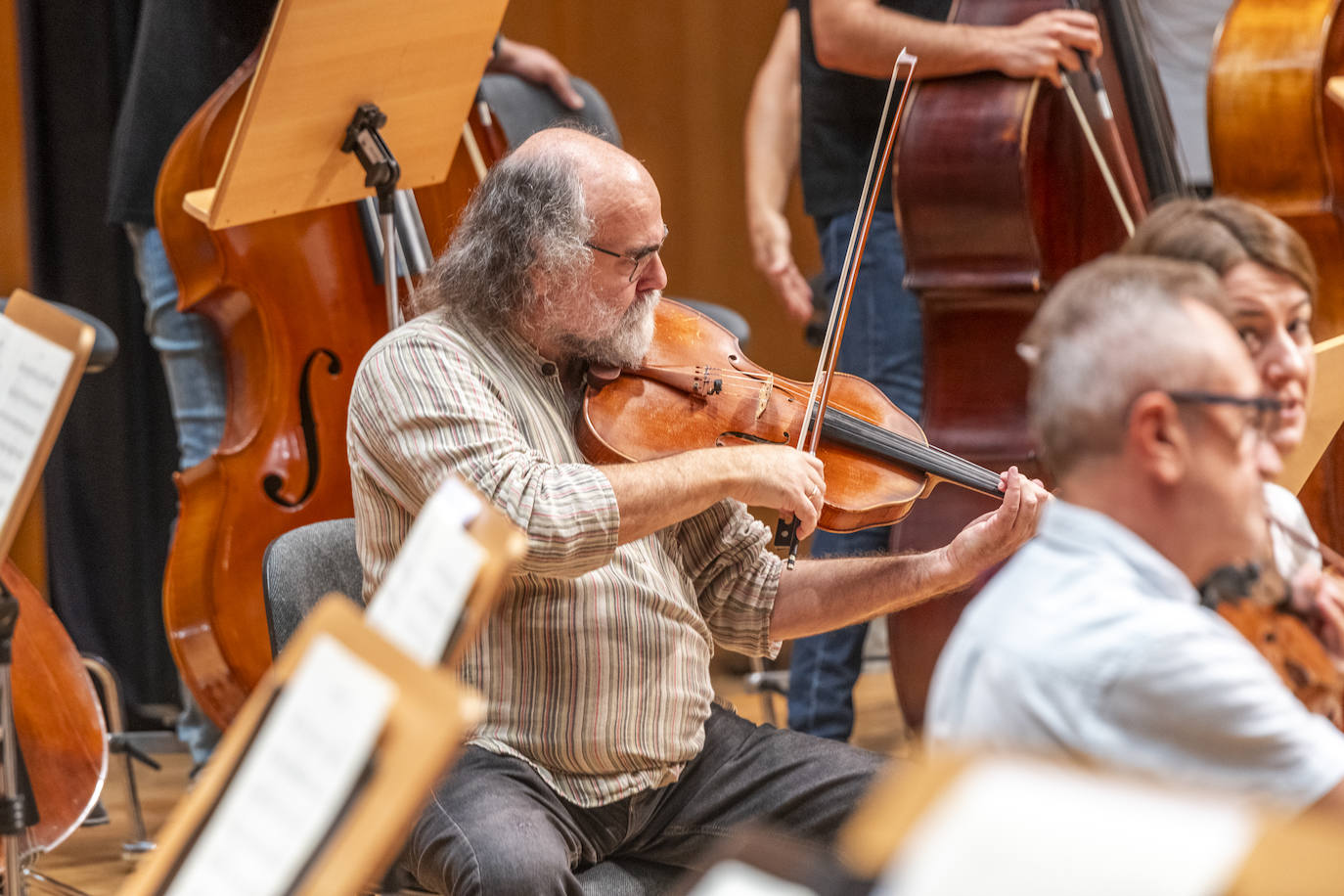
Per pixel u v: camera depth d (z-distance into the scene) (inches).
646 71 531.8
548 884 191.8
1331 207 320.2
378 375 212.1
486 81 375.2
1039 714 128.0
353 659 98.7
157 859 107.1
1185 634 125.6
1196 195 369.4
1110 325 132.8
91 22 414.9
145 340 428.8
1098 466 133.3
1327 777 124.5
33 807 225.5
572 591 211.5
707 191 540.4
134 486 429.7
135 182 351.6
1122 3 334.0
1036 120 326.6
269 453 317.4
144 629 432.5
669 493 207.0
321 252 323.0
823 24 339.6
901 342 351.3
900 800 75.5
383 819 92.6
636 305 231.0
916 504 330.6
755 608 239.0
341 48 253.8
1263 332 173.5
